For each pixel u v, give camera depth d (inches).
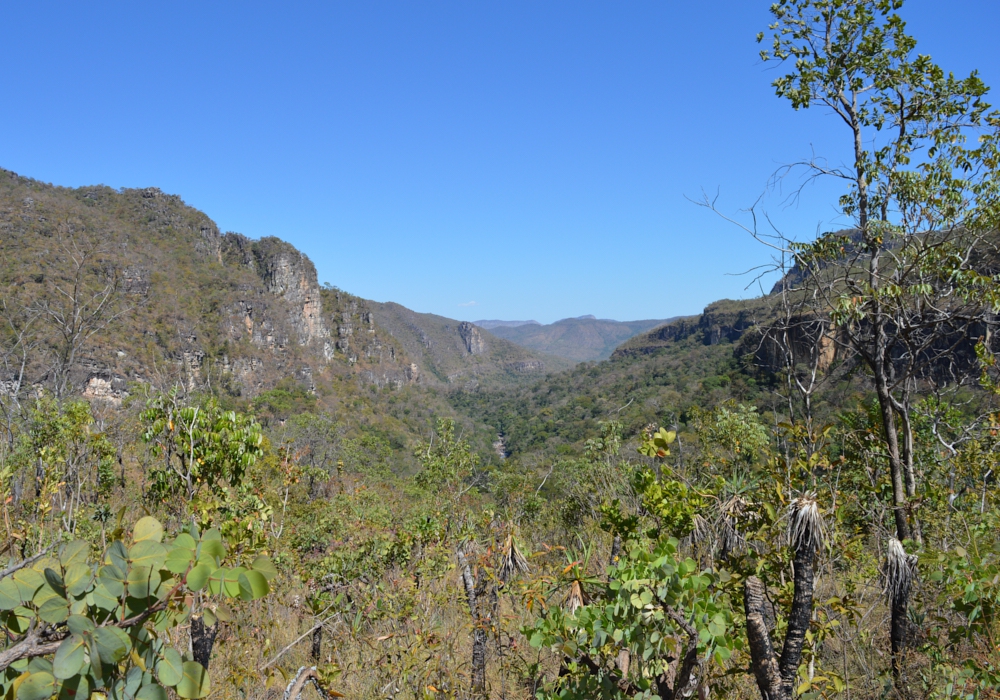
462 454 612.4
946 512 275.0
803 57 311.9
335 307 5329.7
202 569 74.6
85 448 473.4
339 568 367.6
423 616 271.9
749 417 426.0
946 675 183.9
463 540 304.0
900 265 275.1
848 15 296.8
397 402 4891.7
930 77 285.7
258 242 4731.8
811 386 269.9
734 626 172.4
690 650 140.1
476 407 5900.6
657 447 192.4
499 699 238.2
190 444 310.7
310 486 753.0
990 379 321.7
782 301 291.6
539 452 2573.8
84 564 70.5
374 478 1037.8
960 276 260.1
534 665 223.6
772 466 191.0
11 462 394.6
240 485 322.0
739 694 182.9
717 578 166.4
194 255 3912.4
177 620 77.9
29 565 75.7
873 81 303.9
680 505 198.5
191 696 74.7
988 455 309.6
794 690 126.2
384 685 235.3
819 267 294.8
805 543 133.2
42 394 522.0
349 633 285.7
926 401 355.6
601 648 161.8
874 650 227.1
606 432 514.9
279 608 346.6
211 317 3444.9
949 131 286.2
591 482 486.3
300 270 4655.5
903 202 281.9
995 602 173.3
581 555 190.9
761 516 185.8
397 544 397.4
